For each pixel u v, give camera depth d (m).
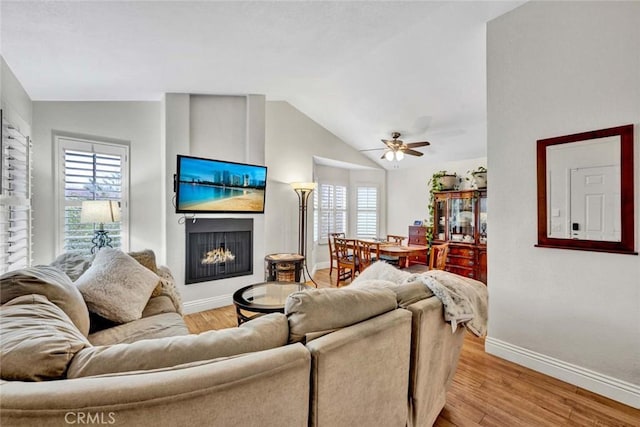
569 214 2.14
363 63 3.36
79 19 1.71
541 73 2.28
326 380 1.05
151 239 3.68
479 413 1.82
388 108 4.33
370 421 1.25
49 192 3.05
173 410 0.72
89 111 3.30
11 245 2.27
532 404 1.90
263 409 0.88
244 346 0.97
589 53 2.05
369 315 1.31
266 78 3.36
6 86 2.22
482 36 2.76
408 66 3.34
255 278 4.02
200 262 3.62
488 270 2.62
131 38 2.01
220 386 0.79
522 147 2.39
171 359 0.86
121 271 2.14
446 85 3.55
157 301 2.38
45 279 1.42
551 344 2.24
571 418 1.77
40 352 0.78
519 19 2.40
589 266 2.07
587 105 2.06
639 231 1.86
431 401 1.62
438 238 5.55
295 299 1.17
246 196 3.76
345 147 5.95
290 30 2.27
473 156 5.49
